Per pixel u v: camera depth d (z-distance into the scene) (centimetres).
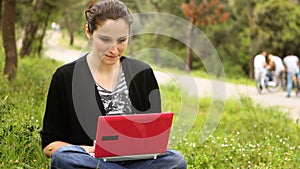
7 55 1090
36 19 1861
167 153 439
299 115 1393
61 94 445
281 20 3991
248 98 1395
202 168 628
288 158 691
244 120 1095
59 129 447
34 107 751
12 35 1096
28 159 539
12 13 1098
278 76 2142
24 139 564
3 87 878
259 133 948
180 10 4084
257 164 676
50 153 441
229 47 4375
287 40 3962
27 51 2056
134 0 3472
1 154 529
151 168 432
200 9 3938
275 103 1781
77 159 417
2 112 612
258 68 2109
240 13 4359
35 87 934
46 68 1316
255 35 4084
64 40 3131
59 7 1859
